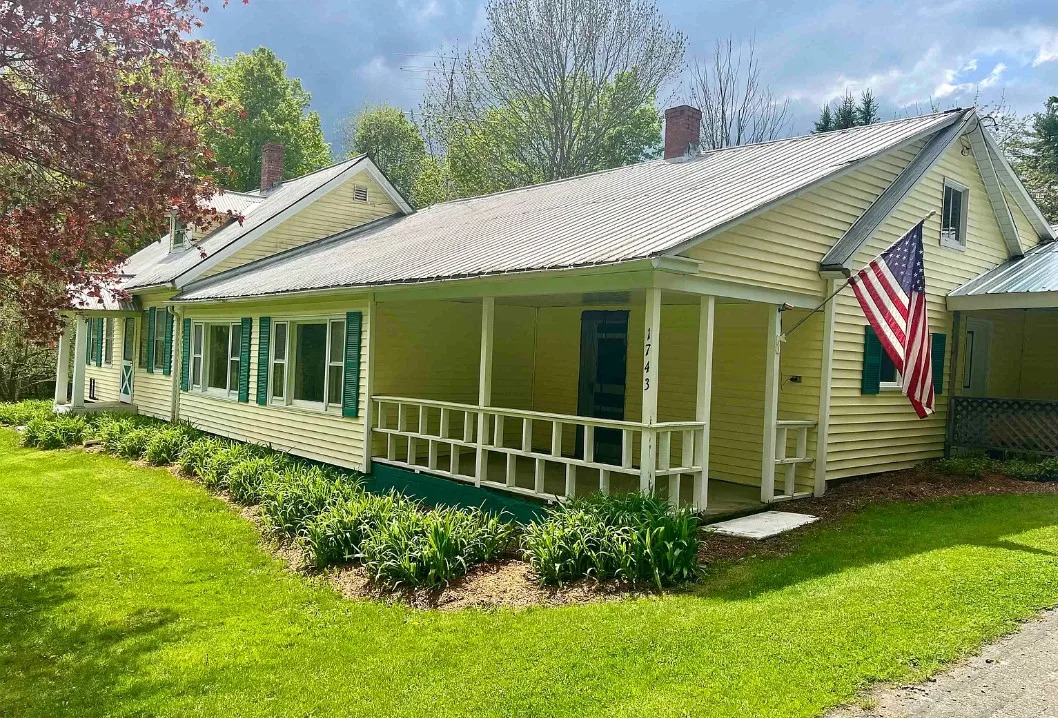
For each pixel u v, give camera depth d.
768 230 8.61
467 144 31.48
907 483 10.20
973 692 4.19
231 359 15.05
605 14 28.94
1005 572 6.12
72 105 7.09
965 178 12.14
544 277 8.06
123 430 15.91
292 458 12.84
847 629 5.02
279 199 19.56
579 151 29.83
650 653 4.89
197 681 5.32
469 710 4.44
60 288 8.61
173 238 20.41
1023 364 14.13
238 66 36.06
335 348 11.97
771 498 8.86
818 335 9.59
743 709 4.09
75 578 7.79
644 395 7.31
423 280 8.98
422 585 6.87
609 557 6.47
